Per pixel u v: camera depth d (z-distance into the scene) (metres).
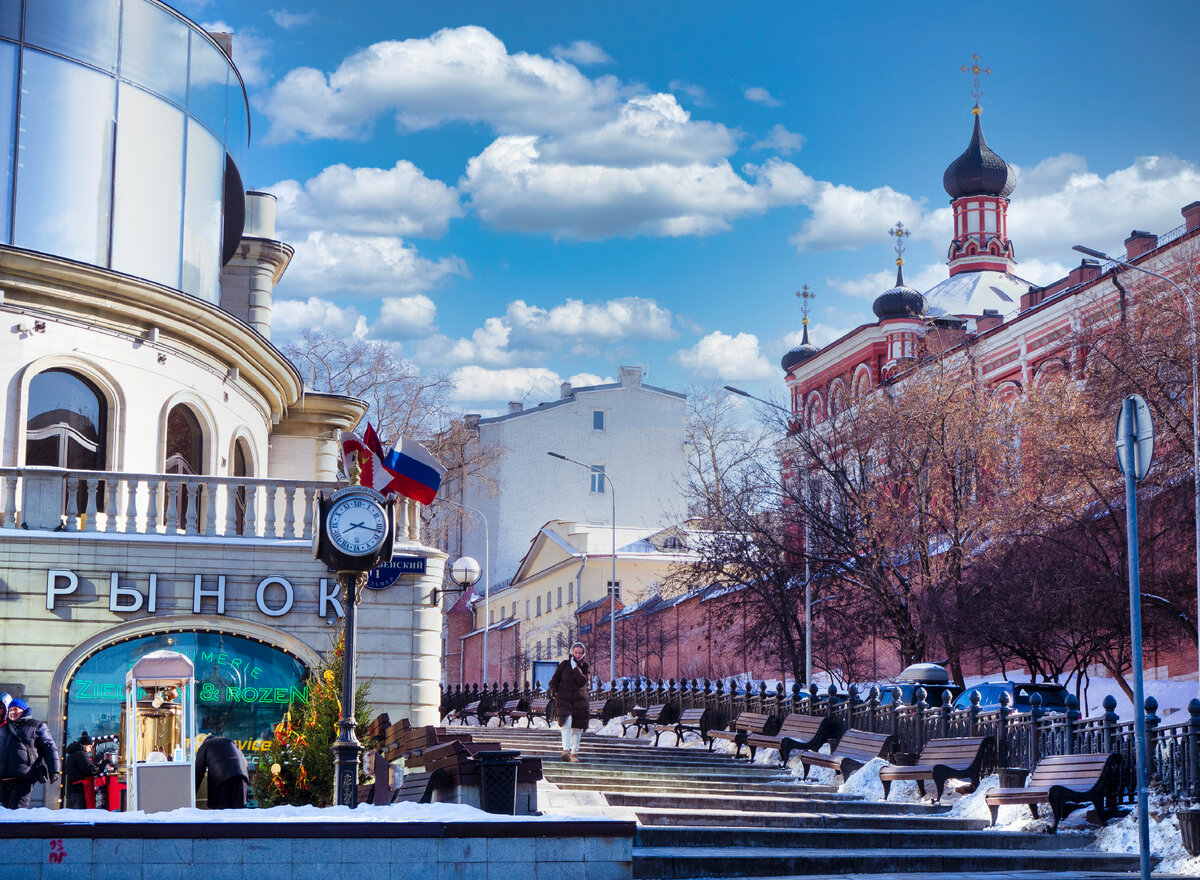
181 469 24.55
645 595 64.12
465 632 88.56
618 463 84.75
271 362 27.16
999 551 33.62
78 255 22.89
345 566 13.54
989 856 14.23
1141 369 31.08
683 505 84.50
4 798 14.19
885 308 67.00
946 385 39.84
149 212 24.00
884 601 36.62
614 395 85.38
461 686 50.62
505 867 11.74
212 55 25.91
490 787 12.72
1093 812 15.50
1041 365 54.00
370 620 21.23
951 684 27.30
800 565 39.31
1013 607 31.67
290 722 18.84
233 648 20.70
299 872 11.39
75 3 23.25
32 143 22.64
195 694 20.41
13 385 21.61
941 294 75.25
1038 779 16.31
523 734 28.92
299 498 21.81
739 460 48.78
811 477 40.59
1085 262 53.25
